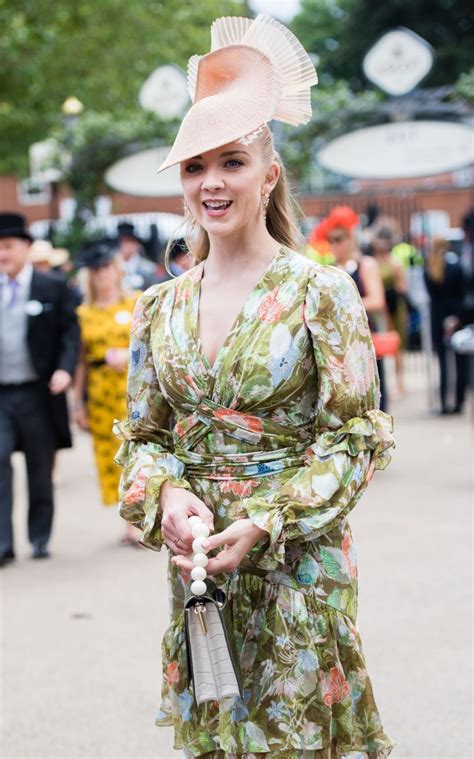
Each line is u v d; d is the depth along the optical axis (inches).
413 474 424.2
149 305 127.5
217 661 116.4
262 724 120.0
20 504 425.1
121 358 341.1
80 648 242.8
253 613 121.5
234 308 121.3
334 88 666.8
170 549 125.6
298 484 118.0
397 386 700.0
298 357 119.3
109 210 808.9
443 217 1421.0
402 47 642.2
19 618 267.0
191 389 121.6
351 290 120.0
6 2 1003.3
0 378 330.6
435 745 187.0
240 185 119.3
